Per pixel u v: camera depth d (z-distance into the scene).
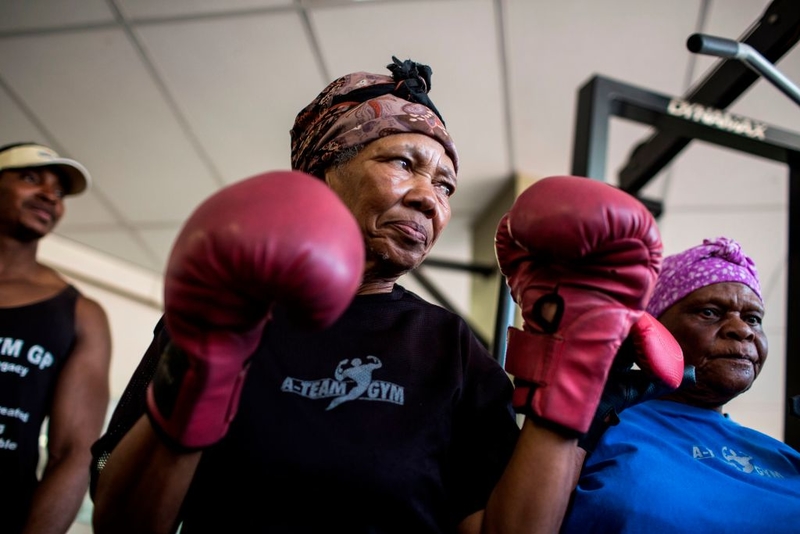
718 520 1.09
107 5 2.86
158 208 4.14
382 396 0.93
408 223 1.03
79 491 1.72
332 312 0.74
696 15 2.79
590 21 2.86
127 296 4.70
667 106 2.19
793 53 2.84
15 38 3.02
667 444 1.22
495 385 1.03
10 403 1.68
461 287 4.74
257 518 0.86
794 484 1.20
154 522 0.82
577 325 0.87
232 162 3.73
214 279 0.72
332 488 0.86
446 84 3.23
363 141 1.05
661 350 0.96
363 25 2.92
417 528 0.89
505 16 2.87
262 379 0.92
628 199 0.86
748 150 2.24
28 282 1.91
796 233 2.03
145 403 0.87
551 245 0.85
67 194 2.20
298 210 0.72
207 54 3.08
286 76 3.18
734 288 1.35
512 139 3.54
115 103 3.37
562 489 0.86
